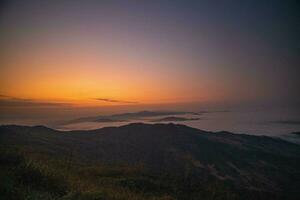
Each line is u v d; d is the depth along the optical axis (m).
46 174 7.05
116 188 9.86
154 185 12.29
